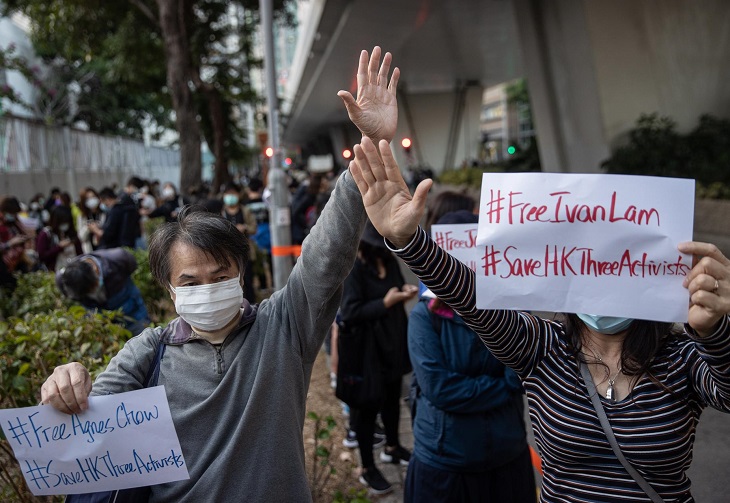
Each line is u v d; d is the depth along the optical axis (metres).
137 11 16.83
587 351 1.72
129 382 1.73
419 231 1.70
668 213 1.53
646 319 1.54
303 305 1.83
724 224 11.09
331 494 3.61
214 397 1.68
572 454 1.69
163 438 1.65
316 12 19.06
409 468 2.66
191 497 1.66
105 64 26.84
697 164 12.73
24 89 26.70
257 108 24.12
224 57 18.86
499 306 1.64
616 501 1.64
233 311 1.71
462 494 2.51
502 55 27.09
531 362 1.78
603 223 1.57
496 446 2.46
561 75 15.00
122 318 3.62
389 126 1.78
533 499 2.62
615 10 13.45
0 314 5.14
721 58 14.53
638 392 1.65
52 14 15.60
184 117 14.02
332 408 4.98
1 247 6.70
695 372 1.60
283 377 1.75
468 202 3.24
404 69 29.34
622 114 14.05
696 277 1.45
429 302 2.54
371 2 15.11
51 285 4.84
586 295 1.59
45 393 1.61
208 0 17.55
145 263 5.68
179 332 1.79
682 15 13.98
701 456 3.78
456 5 16.48
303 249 1.83
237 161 25.70
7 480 2.74
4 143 17.58
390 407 3.89
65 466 1.66
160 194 21.03
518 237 1.62
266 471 1.68
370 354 3.51
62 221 8.30
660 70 14.05
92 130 32.31
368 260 3.50
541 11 15.09
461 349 2.48
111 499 1.70
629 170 13.17
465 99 38.19
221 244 1.69
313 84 29.77
